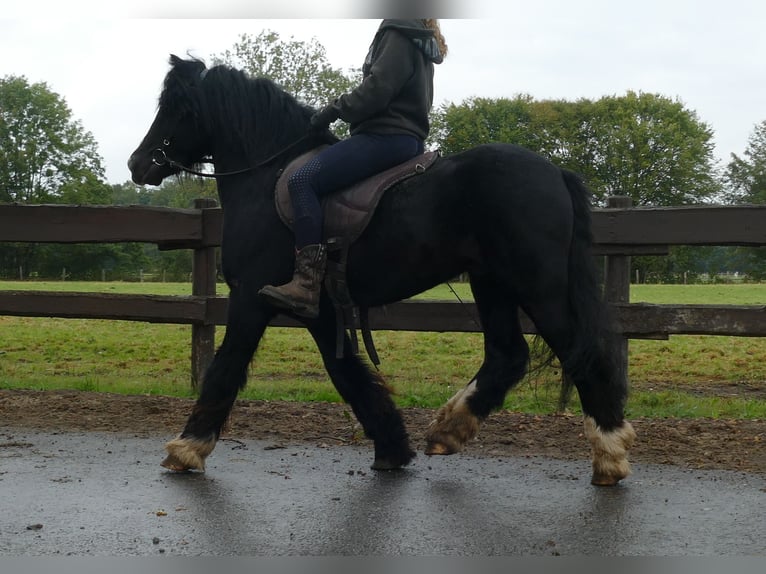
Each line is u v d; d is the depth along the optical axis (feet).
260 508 14.03
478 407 16.24
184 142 17.79
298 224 15.66
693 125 212.84
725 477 15.98
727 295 89.35
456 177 15.06
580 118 213.87
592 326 14.61
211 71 17.61
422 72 16.31
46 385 27.43
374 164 15.90
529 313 14.98
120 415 22.18
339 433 20.17
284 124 17.25
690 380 32.17
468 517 13.55
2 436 19.72
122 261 226.38
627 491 15.07
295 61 117.19
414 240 15.28
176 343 46.83
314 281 15.67
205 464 17.21
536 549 12.00
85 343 46.34
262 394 25.53
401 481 15.94
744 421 20.88
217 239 25.41
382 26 16.03
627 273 23.04
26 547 12.06
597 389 15.16
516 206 14.55
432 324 24.09
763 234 21.30
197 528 12.95
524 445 18.90
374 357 16.02
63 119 231.91
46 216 26.13
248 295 16.47
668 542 12.28
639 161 206.08
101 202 233.76
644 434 19.47
